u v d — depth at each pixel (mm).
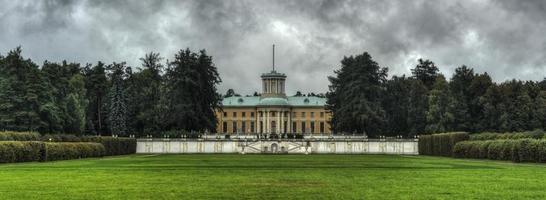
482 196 35906
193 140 159250
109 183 44531
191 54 166250
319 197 35781
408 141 157625
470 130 158500
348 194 37406
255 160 96062
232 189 40438
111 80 189375
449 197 35469
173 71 165375
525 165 77312
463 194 37031
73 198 34688
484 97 157875
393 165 76562
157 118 165125
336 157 117312
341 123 169375
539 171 60844
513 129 150125
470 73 172250
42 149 91000
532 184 43750
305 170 63375
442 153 131750
